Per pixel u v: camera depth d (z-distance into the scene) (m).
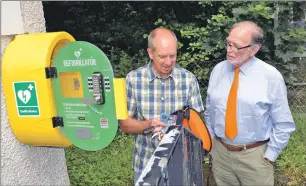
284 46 6.18
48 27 9.44
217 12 7.00
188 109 2.34
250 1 6.39
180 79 2.64
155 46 2.46
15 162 2.19
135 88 2.66
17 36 2.14
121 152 5.28
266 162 2.94
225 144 2.99
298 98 6.34
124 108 2.01
